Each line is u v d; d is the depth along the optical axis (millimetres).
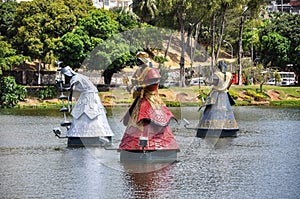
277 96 92000
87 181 24891
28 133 44125
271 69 108250
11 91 77750
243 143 37750
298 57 112500
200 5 92000
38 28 89625
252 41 125375
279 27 116938
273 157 31578
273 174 26453
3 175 26516
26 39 89562
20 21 92750
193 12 92938
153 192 22766
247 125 51719
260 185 24016
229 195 22297
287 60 113688
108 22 86188
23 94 79250
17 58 86812
